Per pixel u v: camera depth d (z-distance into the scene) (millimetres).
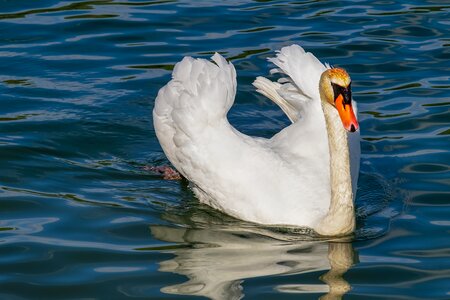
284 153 15578
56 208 14891
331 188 14453
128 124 17844
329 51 20438
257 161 15117
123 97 18688
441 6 22531
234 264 13367
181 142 15352
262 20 21859
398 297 12422
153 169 16453
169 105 15672
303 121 15992
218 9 22391
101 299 12344
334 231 14367
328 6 22609
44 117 17828
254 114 18453
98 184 15844
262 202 14906
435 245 13875
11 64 19750
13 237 13930
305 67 16297
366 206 15273
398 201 15336
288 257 13648
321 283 12797
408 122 17875
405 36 21125
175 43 20734
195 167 15297
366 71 19750
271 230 14672
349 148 15742
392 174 16188
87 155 16812
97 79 19328
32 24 21422
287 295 12438
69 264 13219
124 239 14039
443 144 17062
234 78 15555
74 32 21156
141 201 15367
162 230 14406
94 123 17766
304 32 21250
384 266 13289
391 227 14531
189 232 14445
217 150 15125
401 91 19000
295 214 14758
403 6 22594
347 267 13281
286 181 15000
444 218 14680
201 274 13000
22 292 12477
